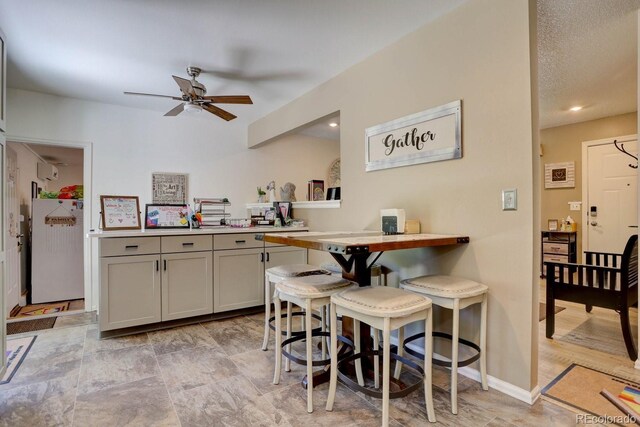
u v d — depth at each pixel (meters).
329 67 3.03
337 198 3.57
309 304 1.81
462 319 2.17
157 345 2.65
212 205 4.43
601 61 2.93
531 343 1.82
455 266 2.17
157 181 4.23
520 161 1.85
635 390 1.95
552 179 4.99
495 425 1.64
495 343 1.97
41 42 2.56
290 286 1.93
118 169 4.00
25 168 4.79
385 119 2.67
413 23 2.35
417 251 2.42
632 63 2.96
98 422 1.68
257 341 2.74
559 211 4.93
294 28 2.41
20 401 1.86
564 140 4.88
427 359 1.67
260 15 2.25
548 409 1.77
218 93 3.65
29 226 4.73
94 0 2.06
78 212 4.51
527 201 1.82
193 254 3.13
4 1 2.05
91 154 3.86
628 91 3.60
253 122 4.72
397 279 2.58
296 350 2.56
